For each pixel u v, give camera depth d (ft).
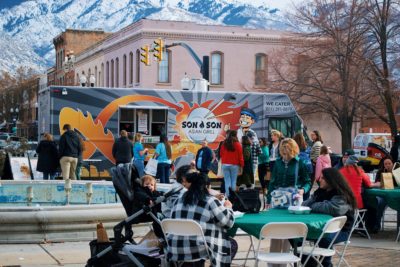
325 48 124.47
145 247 26.71
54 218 37.78
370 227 43.91
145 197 29.19
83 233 38.78
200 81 75.31
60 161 61.93
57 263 32.55
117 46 165.68
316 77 128.98
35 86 310.24
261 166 61.57
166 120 73.46
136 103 72.38
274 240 28.19
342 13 122.21
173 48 147.43
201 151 61.26
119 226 26.99
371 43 119.44
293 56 133.39
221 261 23.77
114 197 54.39
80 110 70.49
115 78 168.25
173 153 73.61
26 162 69.21
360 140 110.83
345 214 28.09
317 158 53.16
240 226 25.35
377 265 33.04
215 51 150.51
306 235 24.59
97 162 70.85
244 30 151.84
